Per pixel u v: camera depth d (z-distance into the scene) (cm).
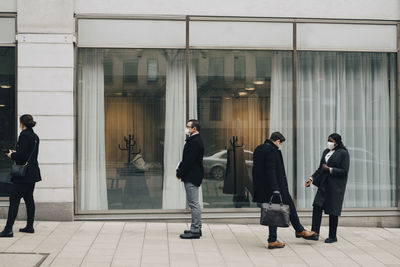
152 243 768
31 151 780
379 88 982
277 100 961
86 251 711
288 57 962
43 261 657
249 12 946
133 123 941
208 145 948
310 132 974
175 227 887
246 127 954
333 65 974
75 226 870
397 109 983
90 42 927
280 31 954
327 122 977
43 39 899
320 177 809
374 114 985
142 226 888
